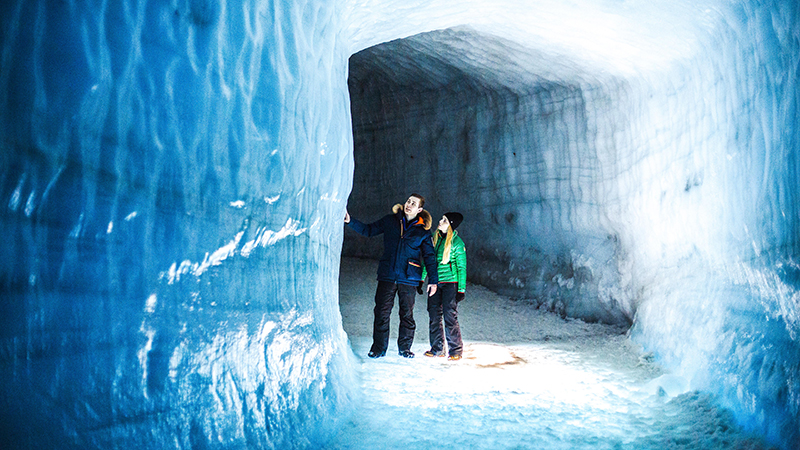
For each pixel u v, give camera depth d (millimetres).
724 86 4227
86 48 1717
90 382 1745
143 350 1971
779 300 3248
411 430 3312
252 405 2545
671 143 5457
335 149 3877
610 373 4914
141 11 1950
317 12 3398
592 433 3303
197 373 2227
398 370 4805
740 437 2969
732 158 4082
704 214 4688
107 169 1819
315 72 3418
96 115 1760
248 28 2586
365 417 3492
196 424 2168
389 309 5375
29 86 1556
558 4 5008
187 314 2201
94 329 1779
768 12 3443
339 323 4348
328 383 3408
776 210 3336
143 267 1983
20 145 1536
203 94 2277
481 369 5027
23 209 1559
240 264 2586
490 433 3291
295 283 3186
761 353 3270
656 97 5805
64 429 1633
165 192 2088
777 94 3359
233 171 2504
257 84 2684
